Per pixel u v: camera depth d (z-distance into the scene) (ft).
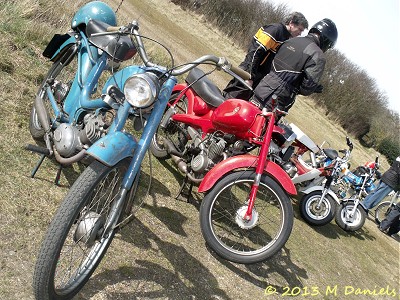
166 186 13.99
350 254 19.51
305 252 16.51
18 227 9.05
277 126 14.12
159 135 15.74
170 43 37.78
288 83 15.49
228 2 65.82
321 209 20.13
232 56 55.11
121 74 9.30
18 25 16.55
